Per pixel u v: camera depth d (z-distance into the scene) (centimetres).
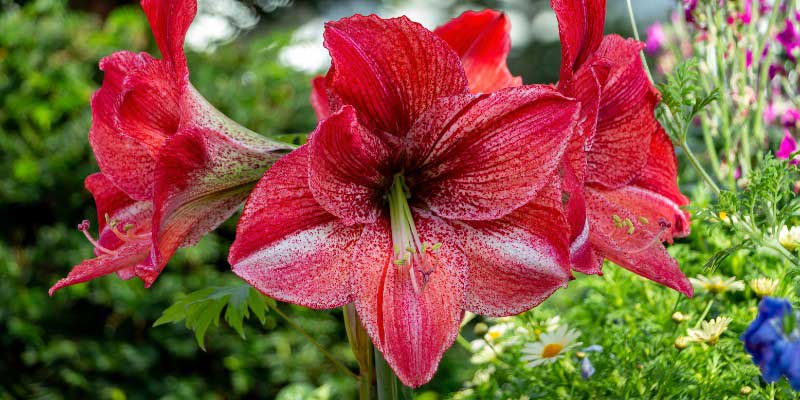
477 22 71
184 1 57
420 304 58
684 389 71
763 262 79
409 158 59
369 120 57
